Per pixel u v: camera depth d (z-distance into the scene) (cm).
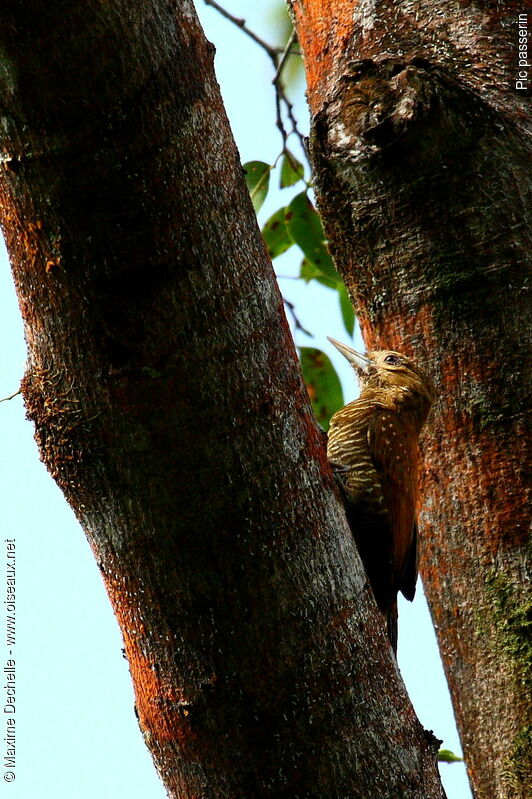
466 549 695
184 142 466
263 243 512
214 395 478
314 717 489
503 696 663
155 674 500
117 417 475
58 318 471
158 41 457
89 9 433
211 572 484
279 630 488
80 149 448
